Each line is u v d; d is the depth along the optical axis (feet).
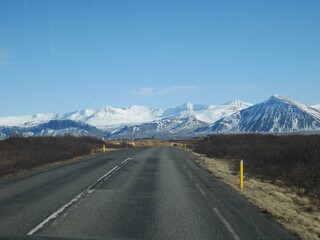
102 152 170.81
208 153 159.22
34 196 50.19
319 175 68.44
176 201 47.11
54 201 46.44
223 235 31.63
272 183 73.51
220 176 76.95
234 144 179.32
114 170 86.38
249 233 32.42
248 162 103.50
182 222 35.94
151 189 57.11
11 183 63.98
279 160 92.27
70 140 186.80
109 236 30.37
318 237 32.76
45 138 165.27
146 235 31.09
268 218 38.45
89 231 31.99
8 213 39.04
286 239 30.94
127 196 50.55
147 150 186.19
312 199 57.26
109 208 42.24
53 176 74.79
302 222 38.58
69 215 38.32
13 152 119.96
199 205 44.68
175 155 144.25
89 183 63.87
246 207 43.98
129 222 35.60
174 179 70.03
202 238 30.63
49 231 31.83
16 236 27.02
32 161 102.63
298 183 69.62
